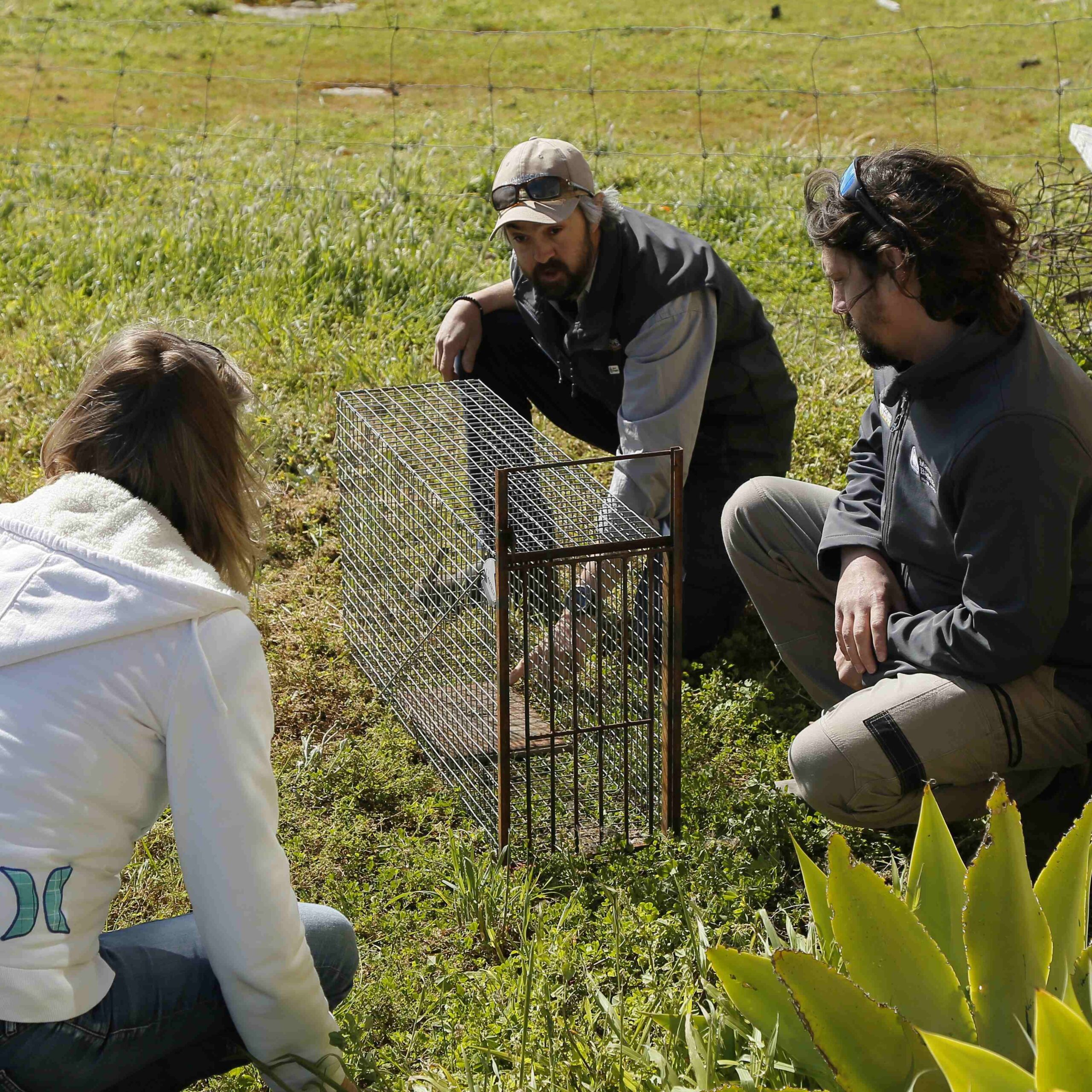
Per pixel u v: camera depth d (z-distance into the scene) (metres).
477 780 2.96
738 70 15.23
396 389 3.69
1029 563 2.40
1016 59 15.27
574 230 3.34
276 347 5.13
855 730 2.59
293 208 6.83
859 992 1.71
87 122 11.46
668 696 2.74
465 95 13.68
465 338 3.94
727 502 3.26
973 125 12.14
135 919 2.61
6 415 4.64
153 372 1.75
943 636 2.55
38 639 1.61
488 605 3.07
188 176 7.81
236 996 1.72
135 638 1.64
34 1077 1.62
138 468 1.73
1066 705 2.57
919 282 2.40
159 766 1.69
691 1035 2.00
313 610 3.83
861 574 2.79
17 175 7.96
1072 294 5.15
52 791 1.60
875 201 2.41
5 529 1.70
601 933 2.52
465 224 6.98
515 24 18.12
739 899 2.59
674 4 19.53
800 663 3.15
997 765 2.58
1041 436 2.37
